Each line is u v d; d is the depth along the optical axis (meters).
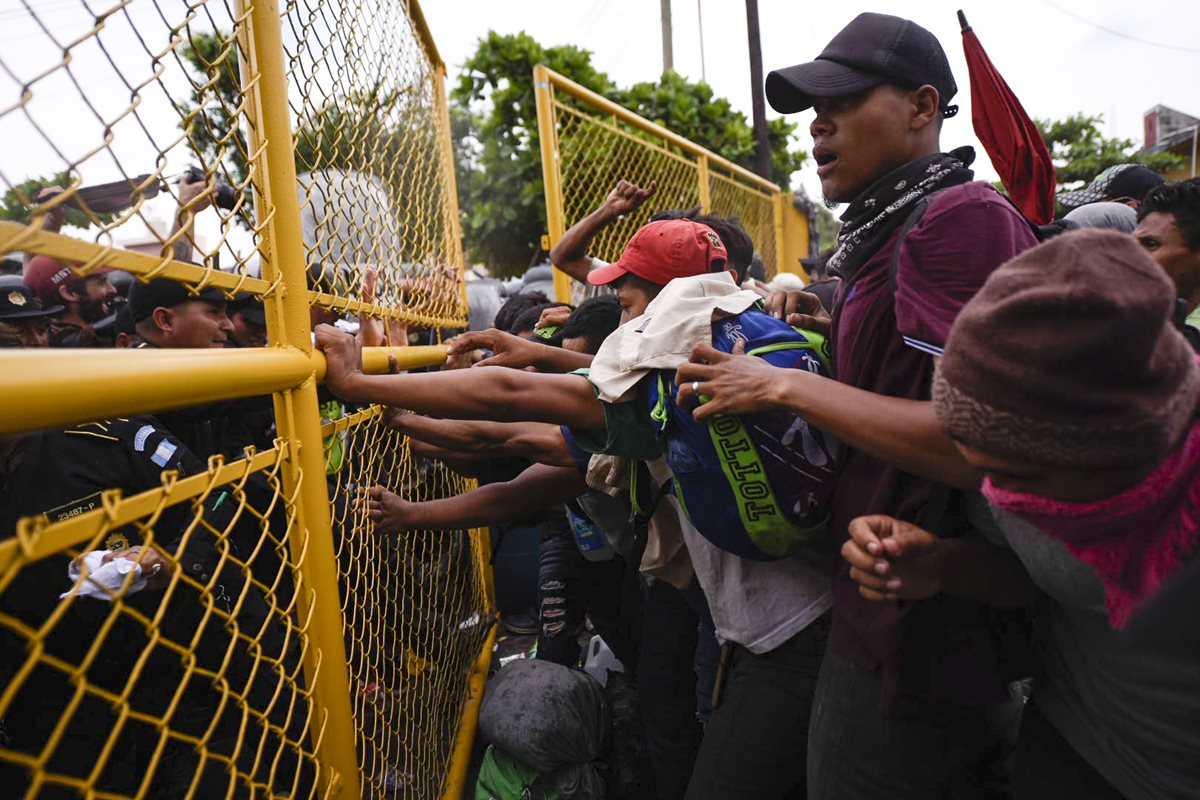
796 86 1.44
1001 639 1.38
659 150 4.89
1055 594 1.16
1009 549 1.29
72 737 1.72
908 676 1.35
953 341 0.83
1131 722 1.16
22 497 1.75
